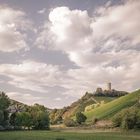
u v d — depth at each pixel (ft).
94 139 325.62
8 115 574.97
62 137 340.18
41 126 615.57
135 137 374.22
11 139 298.15
